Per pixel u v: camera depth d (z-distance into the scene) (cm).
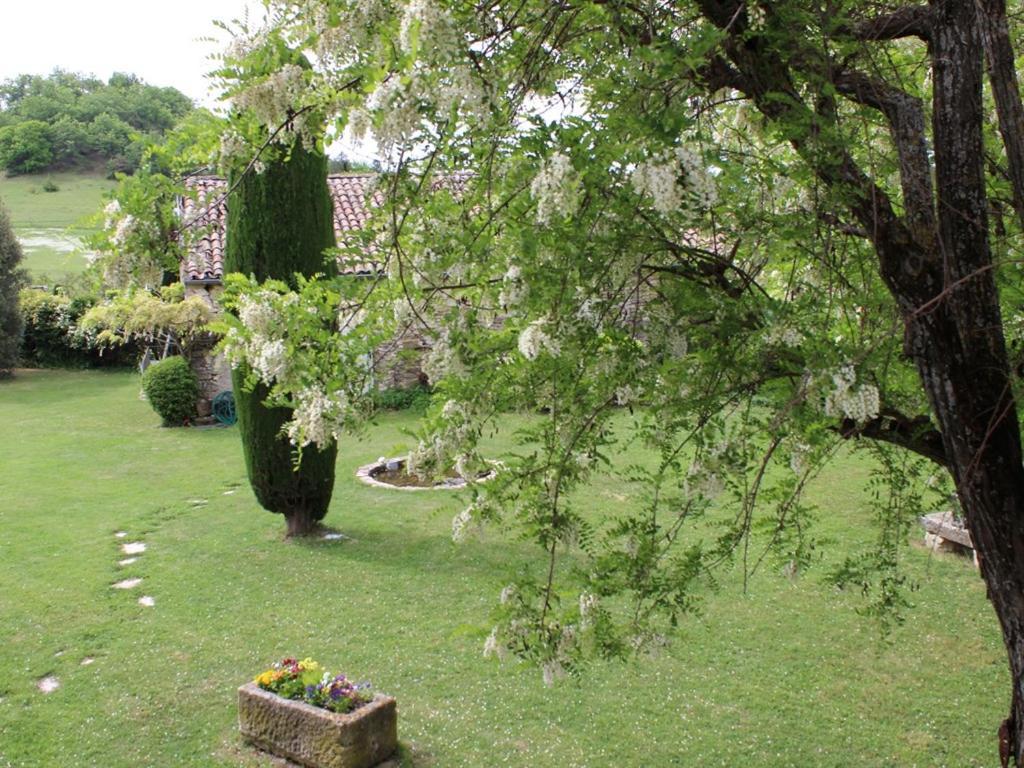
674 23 301
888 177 363
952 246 259
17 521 910
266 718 473
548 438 305
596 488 932
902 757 457
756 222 296
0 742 484
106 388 1942
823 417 278
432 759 462
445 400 308
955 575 695
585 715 504
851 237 330
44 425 1488
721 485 292
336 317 314
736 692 527
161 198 295
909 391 330
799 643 588
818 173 279
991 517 259
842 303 308
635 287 289
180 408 1454
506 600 285
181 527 887
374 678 552
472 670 561
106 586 721
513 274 268
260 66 271
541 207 236
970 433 259
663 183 220
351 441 1258
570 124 248
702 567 305
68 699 533
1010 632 259
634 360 300
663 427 313
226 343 316
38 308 2247
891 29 279
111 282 296
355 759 444
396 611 657
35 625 641
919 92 350
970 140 257
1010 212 319
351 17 248
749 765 453
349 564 763
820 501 892
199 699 531
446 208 302
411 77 236
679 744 473
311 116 288
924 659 563
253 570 754
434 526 865
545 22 306
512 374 294
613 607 614
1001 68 246
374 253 308
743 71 286
